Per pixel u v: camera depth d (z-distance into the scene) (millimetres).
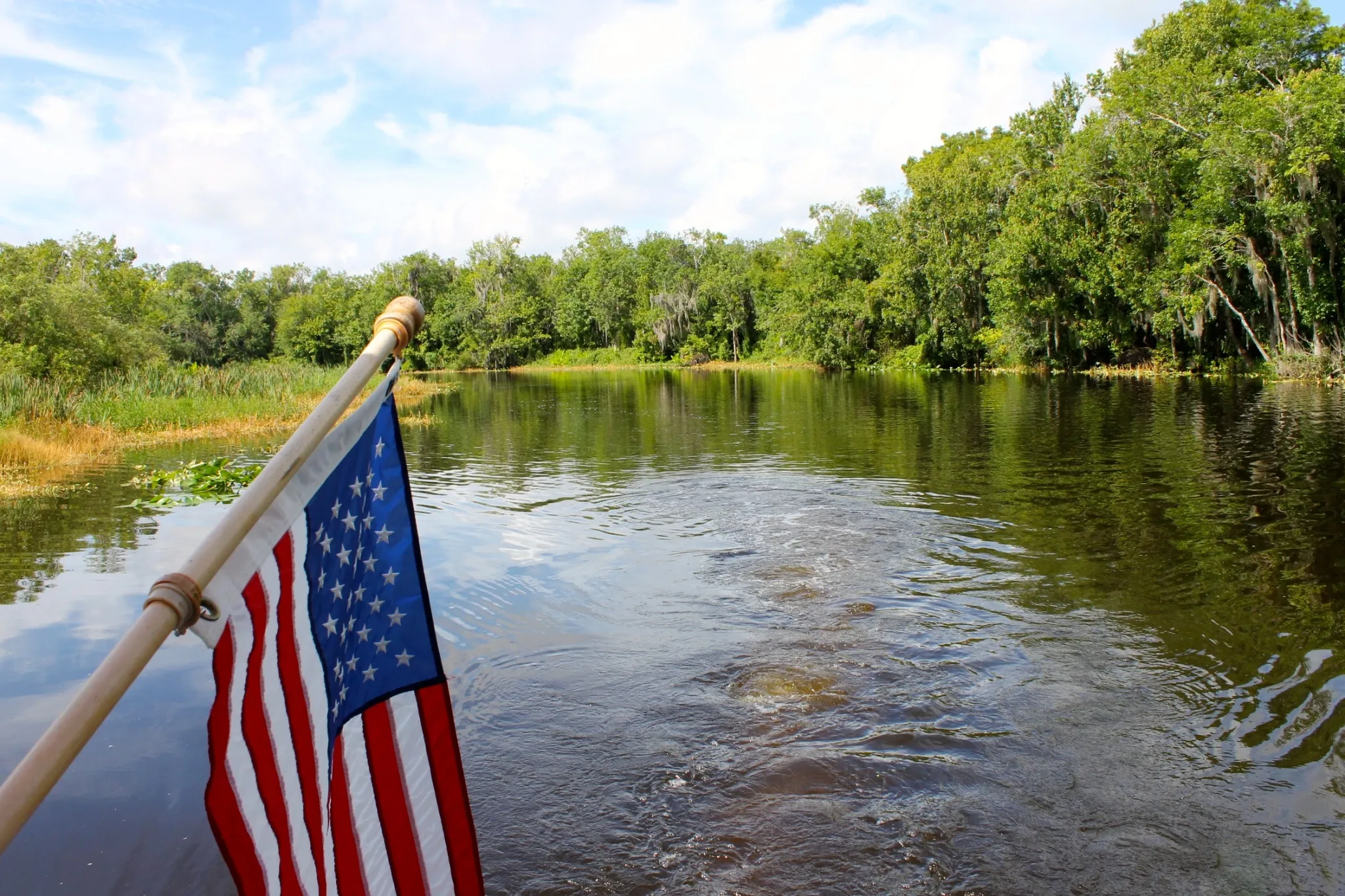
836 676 6766
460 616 8289
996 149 50688
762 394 37281
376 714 2553
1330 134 29938
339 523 2459
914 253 52219
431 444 21812
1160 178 37156
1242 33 37656
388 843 2531
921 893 4371
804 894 4391
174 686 6820
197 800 5262
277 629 2246
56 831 4941
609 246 104312
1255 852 4605
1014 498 12867
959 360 53375
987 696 6383
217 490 15227
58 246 61094
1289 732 5770
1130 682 6559
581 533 11469
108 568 10031
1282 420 20547
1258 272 33594
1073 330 43344
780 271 77062
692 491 14117
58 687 6793
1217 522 10984
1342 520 10820
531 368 90250
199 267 101875
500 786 5375
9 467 17812
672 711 6285
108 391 27984
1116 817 4930
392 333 2564
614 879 4520
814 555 10094
